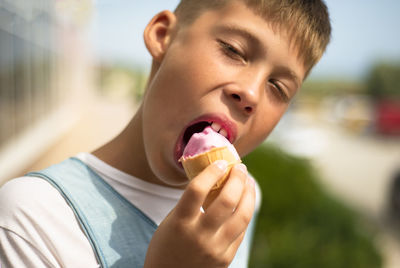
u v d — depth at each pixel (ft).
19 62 8.07
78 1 9.93
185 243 1.50
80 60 15.37
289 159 5.48
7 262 1.54
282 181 4.86
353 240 4.68
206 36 1.73
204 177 1.49
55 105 11.53
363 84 59.06
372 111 25.38
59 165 1.75
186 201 1.48
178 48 1.76
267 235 4.44
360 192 11.28
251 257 4.23
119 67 33.30
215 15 1.74
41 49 9.86
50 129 9.95
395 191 9.62
